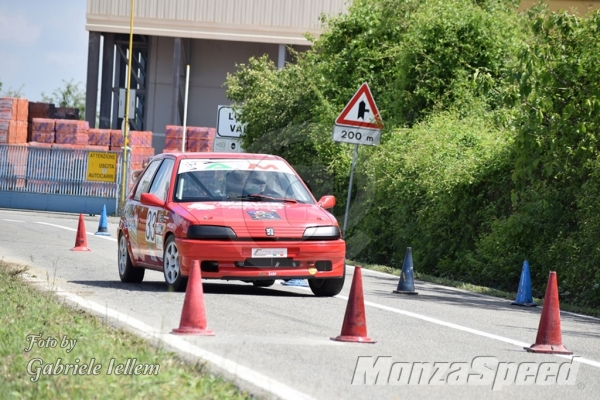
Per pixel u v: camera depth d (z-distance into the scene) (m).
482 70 70.75
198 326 26.78
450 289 47.44
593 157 47.56
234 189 38.41
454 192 55.41
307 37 87.88
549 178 50.44
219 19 168.50
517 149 50.19
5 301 29.36
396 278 51.25
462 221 55.66
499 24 72.31
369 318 32.78
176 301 34.09
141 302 33.66
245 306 33.69
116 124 184.00
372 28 79.81
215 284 42.16
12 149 120.38
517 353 26.84
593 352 28.25
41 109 162.12
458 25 70.75
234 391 19.22
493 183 54.41
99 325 26.47
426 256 58.22
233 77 89.44
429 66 70.88
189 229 35.53
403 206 60.47
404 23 78.69
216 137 86.56
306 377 21.73
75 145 146.50
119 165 118.69
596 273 44.81
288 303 35.19
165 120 185.62
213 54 185.25
